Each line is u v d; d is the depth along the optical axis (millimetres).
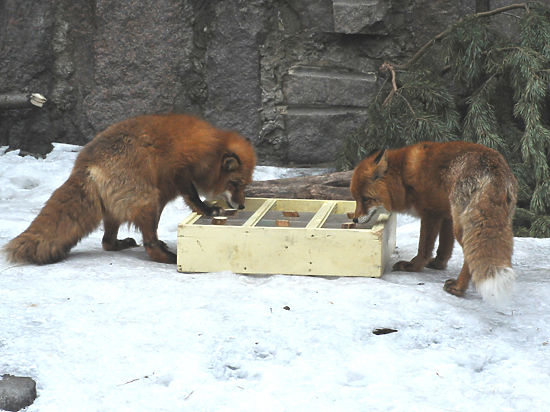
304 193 7762
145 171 5719
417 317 4445
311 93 10250
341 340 4031
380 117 9547
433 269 5789
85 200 5699
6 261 5582
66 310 4469
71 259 5836
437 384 3504
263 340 4047
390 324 4305
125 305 4586
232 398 3365
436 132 9000
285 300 4707
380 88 9938
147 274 5312
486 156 4867
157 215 5855
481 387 3480
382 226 5406
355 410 3230
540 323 4367
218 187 6074
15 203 8727
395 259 6199
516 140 9484
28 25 10375
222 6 10164
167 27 10336
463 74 9773
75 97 10656
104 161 5699
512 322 4402
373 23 9961
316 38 10266
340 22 9977
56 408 3254
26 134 10750
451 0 9961
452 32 9414
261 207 6301
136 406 3289
